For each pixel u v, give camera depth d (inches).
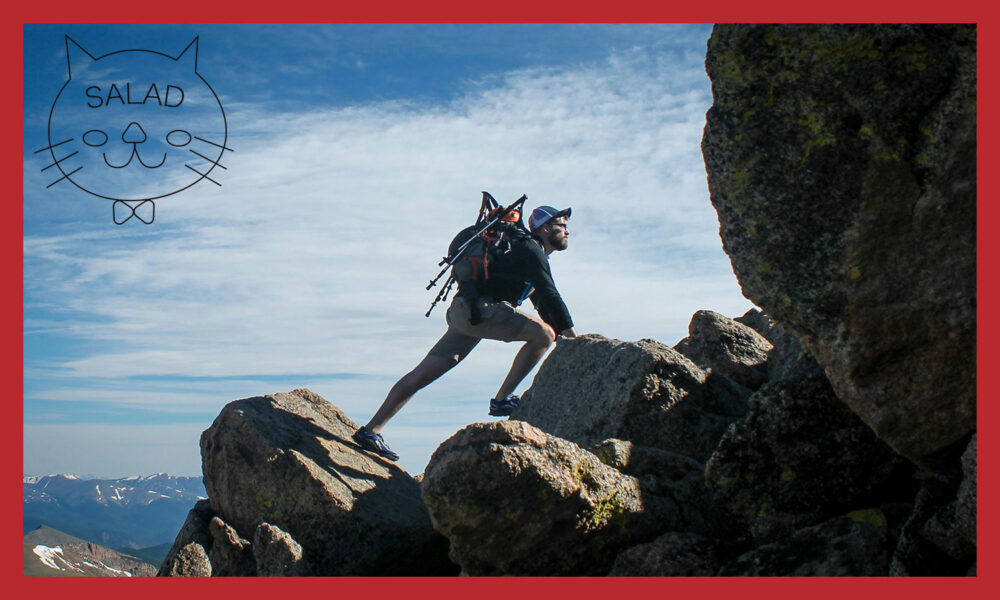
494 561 144.9
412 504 221.3
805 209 126.6
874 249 122.0
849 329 123.1
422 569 215.9
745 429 151.3
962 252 120.3
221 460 224.2
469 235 262.8
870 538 133.3
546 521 142.9
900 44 123.2
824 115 125.8
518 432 142.5
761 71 130.7
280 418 234.7
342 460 226.1
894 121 122.4
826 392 148.3
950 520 121.8
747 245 131.4
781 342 226.1
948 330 120.4
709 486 154.0
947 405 122.0
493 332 254.1
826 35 126.7
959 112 119.5
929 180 120.5
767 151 129.9
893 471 145.9
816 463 147.5
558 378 227.8
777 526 148.3
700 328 234.4
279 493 210.1
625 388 195.8
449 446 144.3
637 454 167.5
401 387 251.6
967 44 121.6
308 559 197.8
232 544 205.3
